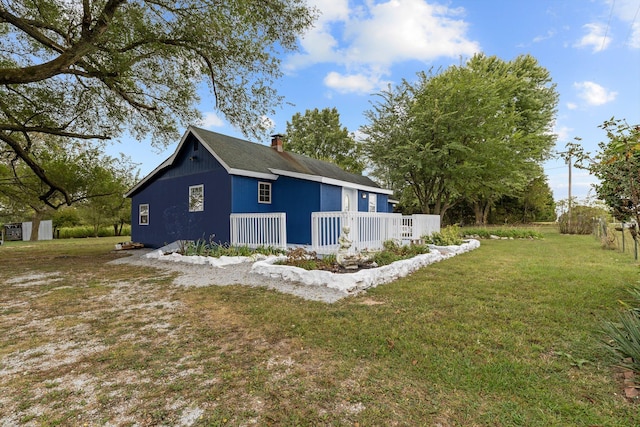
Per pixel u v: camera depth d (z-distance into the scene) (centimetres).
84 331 387
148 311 462
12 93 1020
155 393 251
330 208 1173
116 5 775
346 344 334
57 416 225
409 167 1780
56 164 1537
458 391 245
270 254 886
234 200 1066
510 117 1767
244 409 229
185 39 877
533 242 1442
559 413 216
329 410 226
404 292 529
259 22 889
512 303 459
